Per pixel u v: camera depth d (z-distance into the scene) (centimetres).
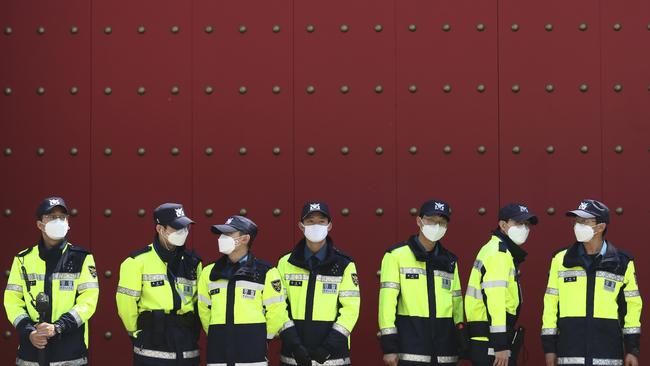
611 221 1277
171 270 1084
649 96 1287
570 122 1289
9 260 1303
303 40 1309
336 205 1291
